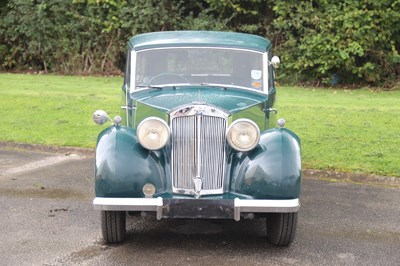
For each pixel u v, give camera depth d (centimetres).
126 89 707
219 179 566
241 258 563
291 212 554
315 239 624
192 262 550
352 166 915
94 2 2070
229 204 543
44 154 1063
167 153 572
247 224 671
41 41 2162
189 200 543
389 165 917
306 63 1881
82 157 1042
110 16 2072
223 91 670
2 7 2238
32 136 1147
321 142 1062
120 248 587
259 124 656
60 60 2172
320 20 1850
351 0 1839
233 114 602
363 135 1113
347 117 1280
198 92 652
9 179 870
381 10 1834
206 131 566
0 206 730
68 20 2142
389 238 632
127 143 568
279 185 550
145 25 2017
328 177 899
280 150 564
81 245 594
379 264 557
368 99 1588
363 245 609
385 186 858
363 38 1841
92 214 700
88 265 542
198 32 755
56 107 1397
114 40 2105
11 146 1113
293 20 1891
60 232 634
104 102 1453
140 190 554
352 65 1864
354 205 756
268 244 605
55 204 742
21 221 671
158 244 600
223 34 749
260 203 543
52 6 2112
